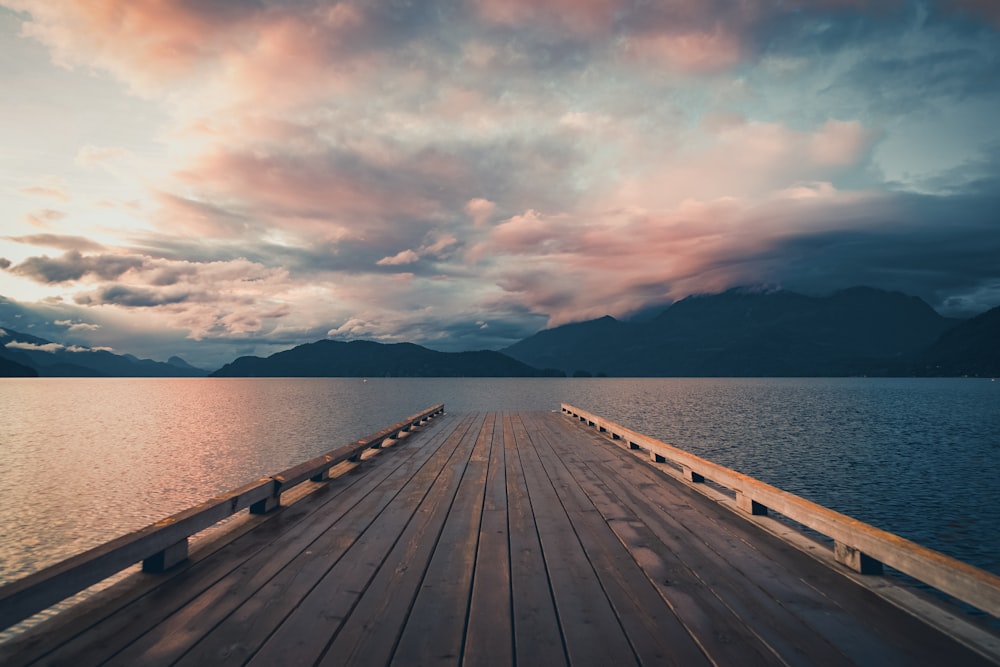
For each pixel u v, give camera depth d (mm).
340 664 2434
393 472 7719
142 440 26734
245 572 3631
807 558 3934
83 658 2457
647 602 3150
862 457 21688
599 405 54844
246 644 2611
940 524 12742
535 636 2725
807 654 2521
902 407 56188
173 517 3775
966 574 2629
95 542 10570
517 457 9156
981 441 27156
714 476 6012
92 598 3145
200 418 41438
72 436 28984
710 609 3043
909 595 3160
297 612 2996
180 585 3381
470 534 4609
